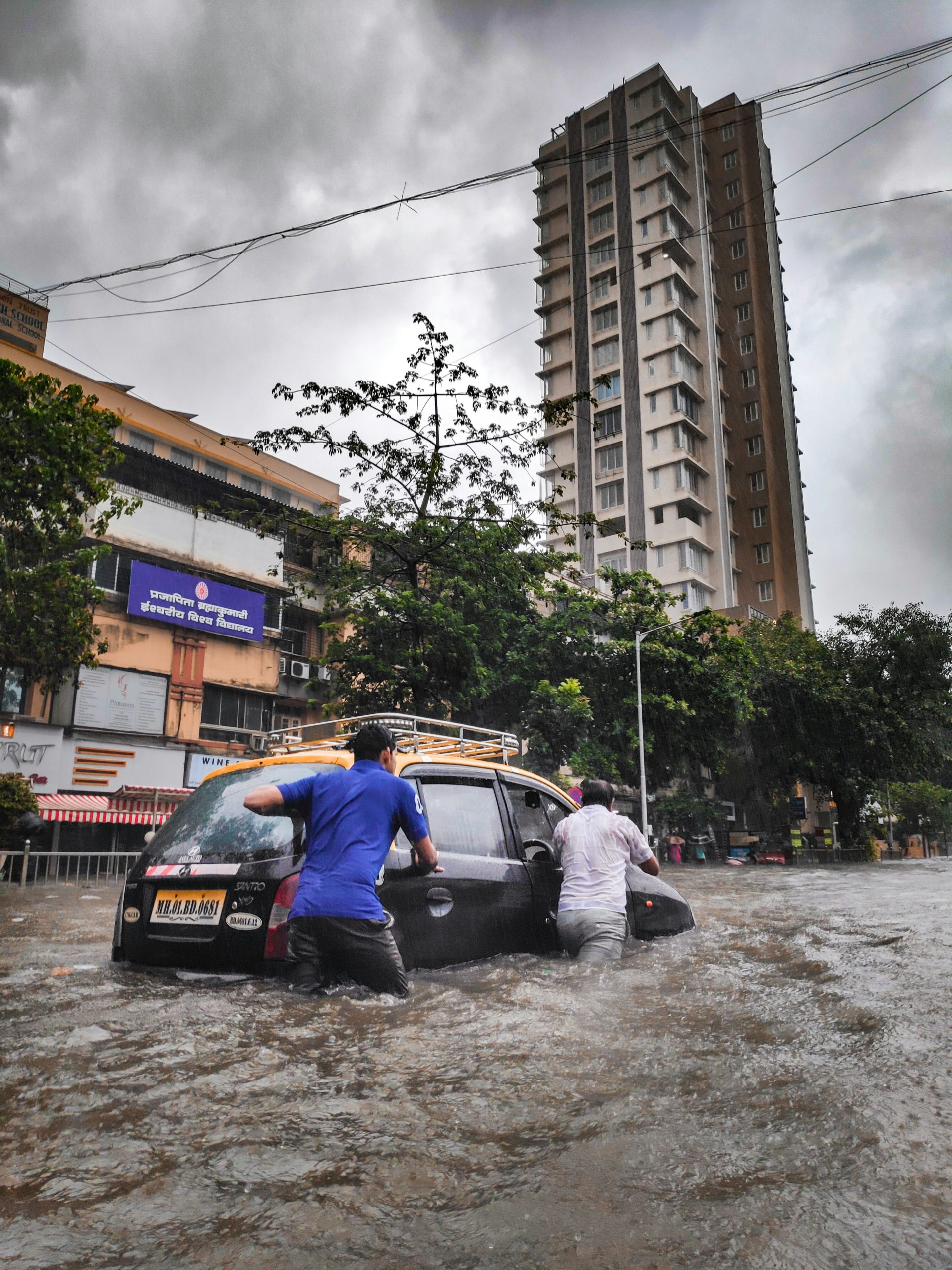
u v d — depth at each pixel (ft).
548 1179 5.34
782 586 205.67
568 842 16.56
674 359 196.54
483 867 14.78
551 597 96.37
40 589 50.11
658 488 193.98
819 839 147.84
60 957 14.38
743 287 218.79
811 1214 4.89
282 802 11.85
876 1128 6.21
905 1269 4.31
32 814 58.29
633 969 13.50
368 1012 9.84
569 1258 4.40
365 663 71.72
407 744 16.30
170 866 13.23
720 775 132.46
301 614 100.78
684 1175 5.43
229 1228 4.66
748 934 18.28
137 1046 8.14
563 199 220.84
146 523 82.38
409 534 72.33
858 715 124.36
